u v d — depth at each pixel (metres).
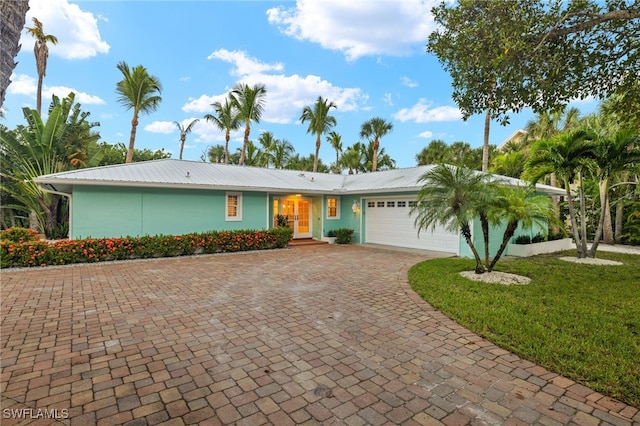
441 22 5.11
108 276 7.34
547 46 4.45
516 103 4.80
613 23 4.50
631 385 2.85
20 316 4.64
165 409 2.55
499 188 6.95
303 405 2.62
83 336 3.96
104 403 2.62
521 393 2.80
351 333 4.12
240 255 10.79
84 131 16.05
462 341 3.88
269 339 3.92
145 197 10.45
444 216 6.88
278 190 12.70
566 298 5.48
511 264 8.91
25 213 16.09
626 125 5.59
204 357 3.44
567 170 9.56
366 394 2.78
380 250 12.09
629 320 4.40
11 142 13.50
